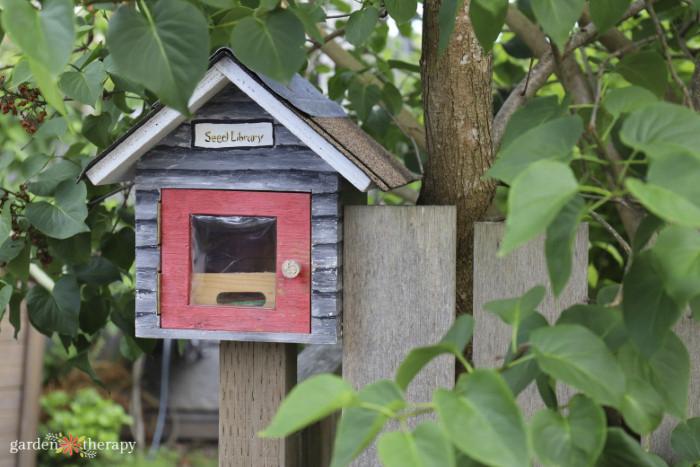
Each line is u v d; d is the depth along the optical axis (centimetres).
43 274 236
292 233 151
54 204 164
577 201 93
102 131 182
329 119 165
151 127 150
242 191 152
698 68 170
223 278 156
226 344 163
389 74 239
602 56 263
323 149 145
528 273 150
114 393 607
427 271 151
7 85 178
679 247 89
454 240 150
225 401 164
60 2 94
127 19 101
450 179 164
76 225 161
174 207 155
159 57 101
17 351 374
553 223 93
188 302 156
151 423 604
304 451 187
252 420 163
